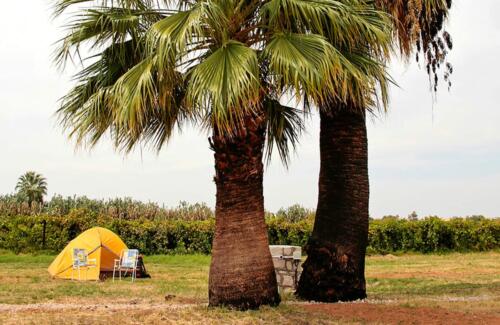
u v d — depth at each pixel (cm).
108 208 2819
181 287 1388
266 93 841
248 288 875
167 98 849
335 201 1054
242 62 741
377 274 1709
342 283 1032
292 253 1247
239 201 883
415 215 2744
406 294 1169
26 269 1820
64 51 892
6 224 2334
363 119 1075
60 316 854
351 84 839
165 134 980
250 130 873
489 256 2403
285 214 2764
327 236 1048
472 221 2631
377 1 970
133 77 803
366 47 875
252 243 882
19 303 1052
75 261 1557
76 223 2355
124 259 1583
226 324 776
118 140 910
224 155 884
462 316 845
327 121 1076
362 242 1058
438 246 2570
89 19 880
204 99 738
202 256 2361
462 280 1503
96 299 1126
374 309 908
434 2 1009
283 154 1085
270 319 807
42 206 2827
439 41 1106
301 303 986
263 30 864
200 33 750
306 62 749
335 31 808
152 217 2797
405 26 1004
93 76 959
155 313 861
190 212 2831
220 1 800
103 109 870
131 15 891
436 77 1122
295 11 796
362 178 1064
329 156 1070
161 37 751
